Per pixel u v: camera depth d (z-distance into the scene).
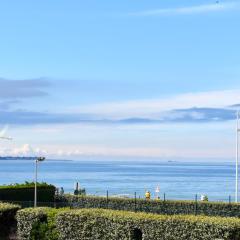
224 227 30.16
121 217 33.56
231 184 192.38
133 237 33.22
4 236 38.03
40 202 54.62
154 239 32.44
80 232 35.00
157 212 51.75
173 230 31.84
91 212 35.00
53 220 36.25
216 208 49.66
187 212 50.66
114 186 167.25
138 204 52.72
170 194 128.25
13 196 54.81
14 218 38.69
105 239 34.06
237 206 48.69
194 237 31.12
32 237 36.78
